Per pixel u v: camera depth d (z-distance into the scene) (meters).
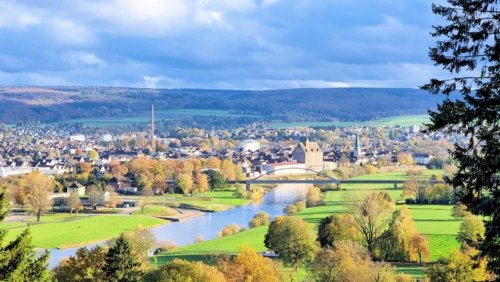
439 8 58.09
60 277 158.12
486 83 57.12
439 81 57.97
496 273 56.38
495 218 54.94
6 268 78.31
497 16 56.47
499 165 55.06
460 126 57.72
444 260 179.62
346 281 181.38
